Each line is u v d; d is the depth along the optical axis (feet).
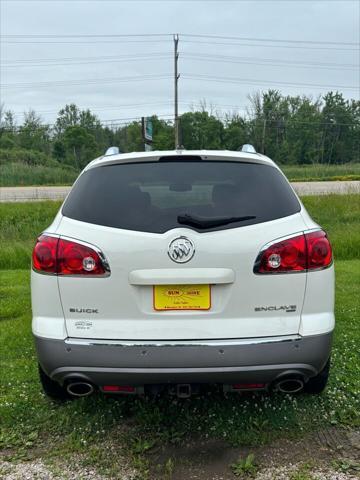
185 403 11.32
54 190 105.81
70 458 9.46
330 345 9.07
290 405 11.10
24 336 16.02
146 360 8.60
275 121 297.94
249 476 8.77
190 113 265.34
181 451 9.57
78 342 8.77
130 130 287.48
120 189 9.50
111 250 8.75
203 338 8.73
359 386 11.88
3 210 49.11
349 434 10.01
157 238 8.71
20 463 9.34
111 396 11.68
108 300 8.80
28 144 292.61
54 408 11.23
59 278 8.91
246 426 10.33
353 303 18.97
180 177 9.68
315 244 8.96
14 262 30.09
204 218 8.77
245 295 8.75
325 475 8.74
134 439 9.98
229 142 278.05
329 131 310.04
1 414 10.92
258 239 8.77
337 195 52.70
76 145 285.23
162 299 8.77
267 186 9.53
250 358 8.60
